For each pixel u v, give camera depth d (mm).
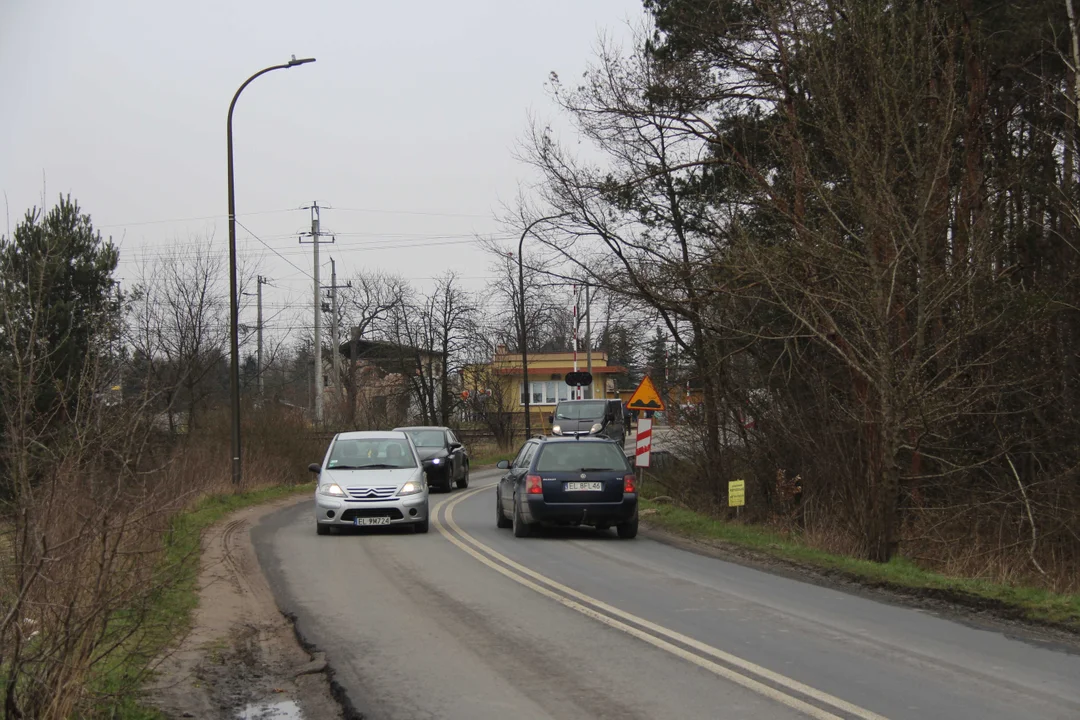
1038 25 15758
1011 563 14391
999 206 15430
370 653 7945
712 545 15680
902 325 14133
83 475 5586
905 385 13055
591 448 16547
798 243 14305
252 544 15570
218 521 18875
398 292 51688
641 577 12039
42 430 5449
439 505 23891
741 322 18188
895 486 13617
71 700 5410
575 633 8625
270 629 9070
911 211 14062
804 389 18062
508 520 18203
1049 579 13727
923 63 14156
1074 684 6828
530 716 6133
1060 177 16531
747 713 6117
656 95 19766
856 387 15758
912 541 15164
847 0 14617
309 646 8234
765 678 6992
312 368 69938
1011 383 13914
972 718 5988
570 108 20578
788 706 6266
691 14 19453
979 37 15766
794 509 18203
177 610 9156
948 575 13117
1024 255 16438
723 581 11750
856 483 15297
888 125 13391
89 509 5508
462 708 6340
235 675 7383
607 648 8016
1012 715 6055
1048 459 16172
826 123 14547
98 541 5551
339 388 48188
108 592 5590
